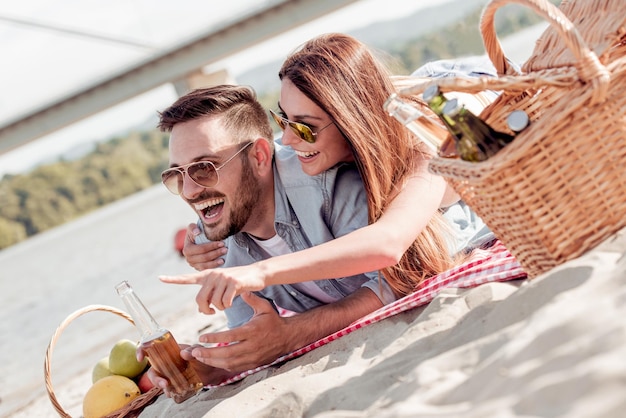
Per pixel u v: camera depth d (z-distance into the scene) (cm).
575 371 129
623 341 134
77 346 712
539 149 198
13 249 4400
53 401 293
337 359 240
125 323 748
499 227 218
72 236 3638
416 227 259
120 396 301
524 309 187
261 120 296
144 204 4225
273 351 264
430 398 156
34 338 883
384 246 248
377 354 231
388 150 274
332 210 288
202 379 275
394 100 222
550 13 194
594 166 201
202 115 281
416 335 219
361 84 276
